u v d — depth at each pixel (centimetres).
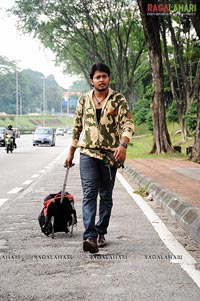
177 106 4078
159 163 2083
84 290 481
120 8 4247
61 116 18300
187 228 761
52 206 707
